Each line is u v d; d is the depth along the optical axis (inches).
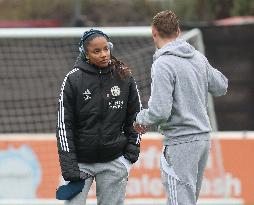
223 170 1296.8
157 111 727.7
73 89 765.3
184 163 751.1
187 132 749.3
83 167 783.1
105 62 763.4
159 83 733.3
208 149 768.9
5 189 1291.8
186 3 3297.2
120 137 787.4
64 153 764.0
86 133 772.0
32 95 1424.7
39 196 1284.4
